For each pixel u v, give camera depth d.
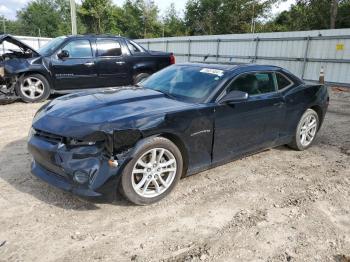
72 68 8.62
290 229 3.09
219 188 3.87
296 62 15.34
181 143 3.55
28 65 8.15
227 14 49.34
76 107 3.53
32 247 2.66
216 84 4.02
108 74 9.06
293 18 34.50
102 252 2.64
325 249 2.81
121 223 3.05
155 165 3.37
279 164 4.75
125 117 3.19
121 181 3.14
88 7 53.12
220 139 3.95
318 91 5.43
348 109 9.14
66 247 2.68
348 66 13.34
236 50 18.27
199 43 20.55
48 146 3.14
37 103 8.52
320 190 3.95
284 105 4.74
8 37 7.85
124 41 9.36
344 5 29.44
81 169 2.99
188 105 3.67
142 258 2.59
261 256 2.69
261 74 4.57
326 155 5.23
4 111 7.51
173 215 3.24
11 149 4.83
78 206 3.30
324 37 14.00
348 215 3.41
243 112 4.13
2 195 3.43
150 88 4.38
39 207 3.24
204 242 2.83
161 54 9.94
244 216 3.28
